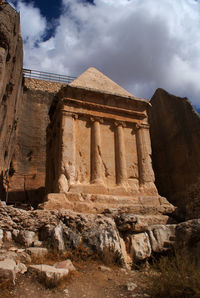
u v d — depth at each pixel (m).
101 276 6.19
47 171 14.20
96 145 10.88
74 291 5.24
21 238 7.10
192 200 11.48
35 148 20.67
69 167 10.14
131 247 7.76
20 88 17.23
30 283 5.13
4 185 15.28
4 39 9.96
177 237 7.83
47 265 5.83
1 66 9.61
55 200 9.05
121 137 11.48
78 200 9.48
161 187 15.59
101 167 10.69
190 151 13.68
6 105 12.37
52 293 4.99
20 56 13.82
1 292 4.59
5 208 7.50
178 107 15.14
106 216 8.69
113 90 13.04
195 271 5.52
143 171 11.21
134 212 9.55
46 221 7.63
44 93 23.12
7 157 15.32
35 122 21.55
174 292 5.06
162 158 15.98
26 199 18.19
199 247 6.95
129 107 12.18
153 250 7.99
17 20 11.20
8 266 5.11
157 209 9.95
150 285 5.46
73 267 6.20
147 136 12.00
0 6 10.23
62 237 7.33
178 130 14.86
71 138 10.62
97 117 11.41
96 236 7.52
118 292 5.44
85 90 11.44
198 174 12.77
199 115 13.82
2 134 12.52
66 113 10.94
